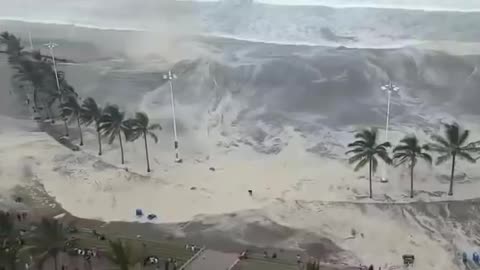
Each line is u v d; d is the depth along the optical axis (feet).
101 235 215.31
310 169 257.14
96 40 400.26
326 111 302.25
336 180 247.50
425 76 326.03
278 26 388.98
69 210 237.04
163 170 263.49
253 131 290.35
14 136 299.17
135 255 190.70
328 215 225.35
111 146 284.00
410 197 232.94
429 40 359.05
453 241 207.51
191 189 247.91
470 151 242.58
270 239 213.05
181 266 194.90
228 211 231.71
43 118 316.19
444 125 280.31
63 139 293.64
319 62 342.44
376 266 196.44
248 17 404.36
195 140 286.05
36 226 215.92
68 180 258.98
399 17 385.29
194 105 317.01
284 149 273.75
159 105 318.86
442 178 243.19
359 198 234.58
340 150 269.23
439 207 225.56
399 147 231.50
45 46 397.39
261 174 256.32
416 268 195.21
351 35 373.61
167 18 415.03
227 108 311.06
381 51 349.82
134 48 386.32
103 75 354.95
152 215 229.66
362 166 236.43
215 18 408.87
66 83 334.24
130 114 311.06
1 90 344.49
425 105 302.04
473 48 345.72
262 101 314.55
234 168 262.06
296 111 304.09
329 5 408.67
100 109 284.61
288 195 239.91
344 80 325.21
